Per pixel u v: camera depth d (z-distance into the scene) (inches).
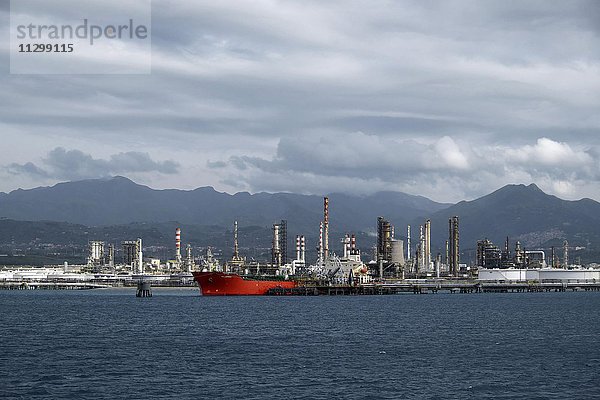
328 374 3981.3
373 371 4089.6
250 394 3442.4
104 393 3447.3
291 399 3341.5
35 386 3607.3
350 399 3351.4
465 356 4707.2
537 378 3887.8
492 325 7155.5
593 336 6008.9
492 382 3772.1
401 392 3513.8
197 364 4313.5
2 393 3440.0
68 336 5905.5
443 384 3715.6
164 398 3348.9
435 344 5388.8
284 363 4367.6
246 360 4483.3
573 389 3599.9
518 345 5329.7
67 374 3946.9
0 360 4451.3
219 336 5930.1
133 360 4463.6
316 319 7844.5
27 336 5895.7
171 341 5531.5
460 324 7273.6
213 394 3437.5
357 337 5890.8
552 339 5762.8
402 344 5388.8
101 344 5310.0
